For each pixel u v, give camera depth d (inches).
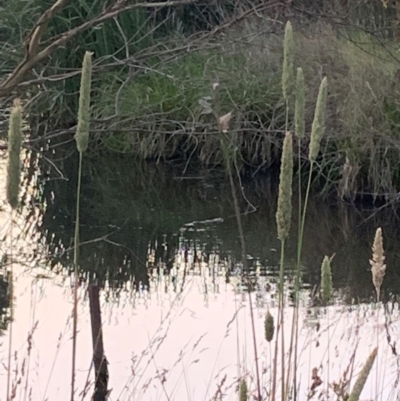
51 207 272.8
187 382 134.9
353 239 246.4
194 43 200.5
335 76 290.4
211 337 162.1
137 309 183.8
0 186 238.2
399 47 291.1
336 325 151.6
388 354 138.8
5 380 135.4
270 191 299.7
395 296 189.8
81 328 165.2
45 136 171.0
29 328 162.2
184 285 203.6
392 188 267.3
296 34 299.4
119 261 223.8
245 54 323.9
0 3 312.5
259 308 179.9
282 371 74.4
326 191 272.8
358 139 271.9
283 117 300.5
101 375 134.3
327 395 109.7
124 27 346.6
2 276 191.3
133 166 322.7
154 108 312.2
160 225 263.9
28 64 152.0
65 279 203.8
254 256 230.7
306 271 215.3
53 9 147.3
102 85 327.9
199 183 307.6
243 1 267.6
